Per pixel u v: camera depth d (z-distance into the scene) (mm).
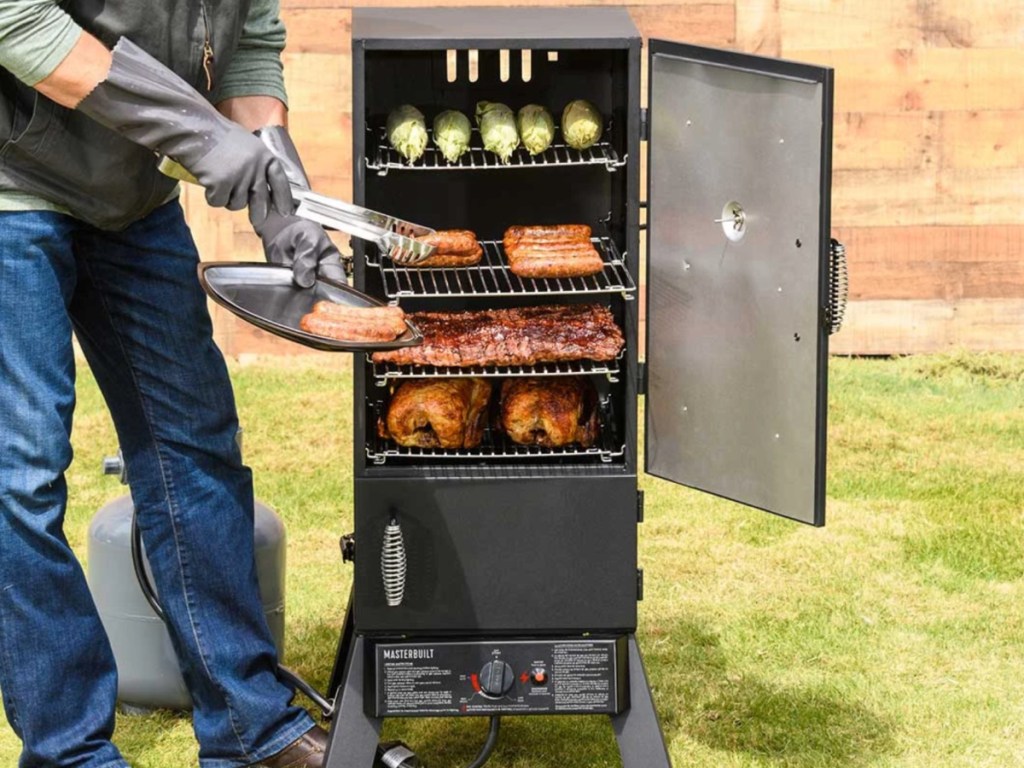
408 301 3098
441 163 2893
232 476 3084
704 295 2838
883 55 5797
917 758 3168
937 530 4430
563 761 3199
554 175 3025
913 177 5875
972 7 5750
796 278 2629
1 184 2674
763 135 2631
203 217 5867
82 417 5465
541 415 2893
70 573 2799
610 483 2846
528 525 2854
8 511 2699
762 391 2762
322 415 5453
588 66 2971
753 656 3650
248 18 2953
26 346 2695
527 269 2773
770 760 3160
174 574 3033
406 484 2822
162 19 2621
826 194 2535
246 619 3074
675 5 5781
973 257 5934
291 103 5777
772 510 2803
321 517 4598
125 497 3506
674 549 4312
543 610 2889
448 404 2859
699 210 2805
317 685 3541
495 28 2773
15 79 2625
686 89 2766
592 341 2807
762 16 5789
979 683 3504
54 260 2744
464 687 2898
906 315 5984
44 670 2797
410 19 2906
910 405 5516
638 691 2924
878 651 3670
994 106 5828
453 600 2875
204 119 2545
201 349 2992
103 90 2500
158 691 3379
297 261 2770
